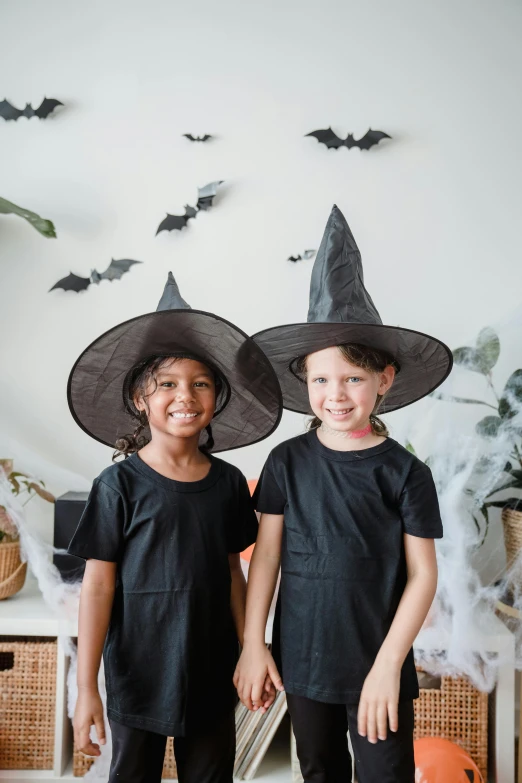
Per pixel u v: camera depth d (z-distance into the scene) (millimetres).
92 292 1787
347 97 1793
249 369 1057
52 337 1785
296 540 1021
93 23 1793
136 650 985
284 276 1792
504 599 1559
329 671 972
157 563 988
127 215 1788
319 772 1021
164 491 1003
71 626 1429
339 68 1795
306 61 1794
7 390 1783
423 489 1011
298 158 1792
